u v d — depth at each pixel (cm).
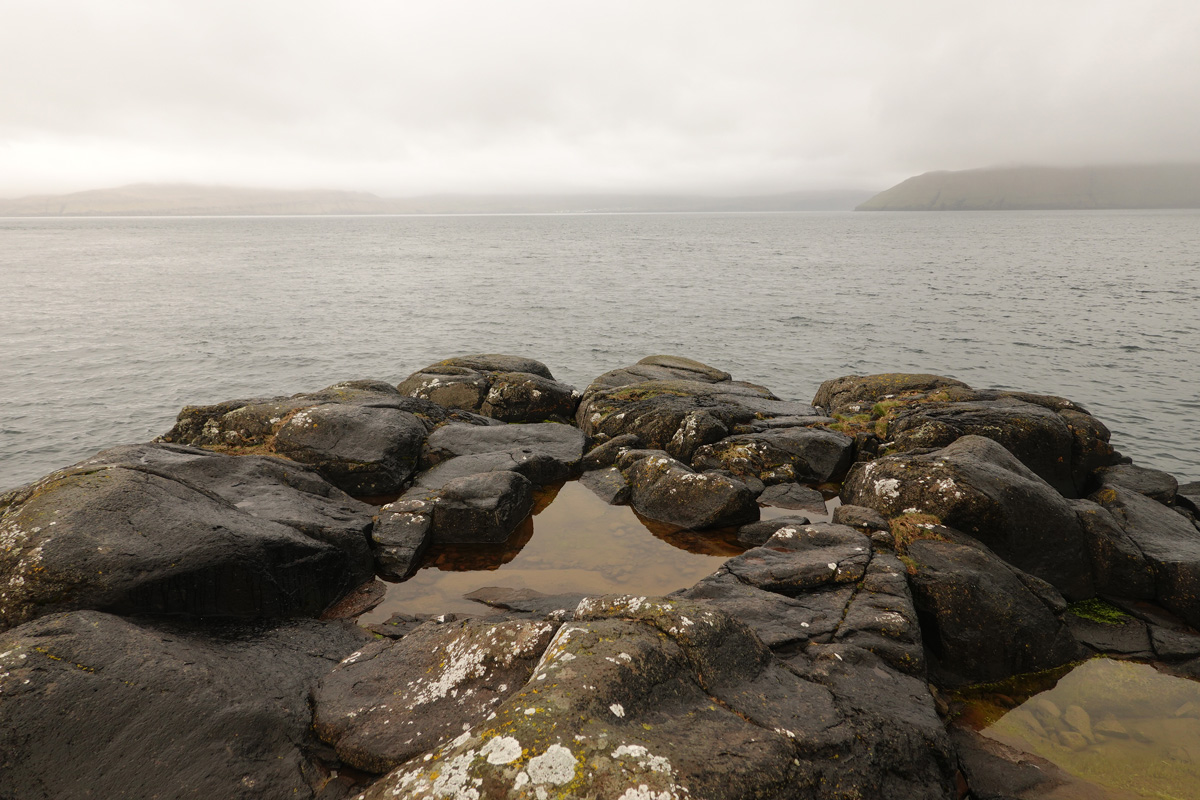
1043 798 531
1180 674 713
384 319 4394
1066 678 704
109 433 2297
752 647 543
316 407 1257
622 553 969
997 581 737
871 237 15538
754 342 3666
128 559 644
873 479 963
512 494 1055
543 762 379
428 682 553
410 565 909
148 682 512
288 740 514
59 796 438
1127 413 2384
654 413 1409
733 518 1048
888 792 466
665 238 15750
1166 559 838
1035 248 10900
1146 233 16012
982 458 935
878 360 3238
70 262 8919
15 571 624
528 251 11162
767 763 416
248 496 922
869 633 638
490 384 1673
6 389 2731
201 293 5625
